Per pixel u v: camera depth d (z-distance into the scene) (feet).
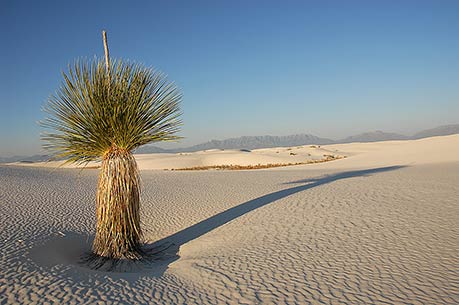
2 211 37.78
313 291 18.25
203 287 19.43
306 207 39.91
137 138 23.73
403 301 16.74
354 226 31.12
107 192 24.82
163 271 23.13
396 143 353.51
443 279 19.16
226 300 17.52
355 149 312.71
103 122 22.27
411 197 43.45
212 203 47.57
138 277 21.48
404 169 87.20
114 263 24.17
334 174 82.79
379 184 56.59
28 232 29.94
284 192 52.95
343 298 17.28
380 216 34.22
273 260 23.49
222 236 31.07
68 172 95.04
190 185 68.39
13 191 52.47
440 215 33.58
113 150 24.59
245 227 33.17
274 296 17.84
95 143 23.30
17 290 17.93
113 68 23.16
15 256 23.06
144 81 23.34
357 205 39.81
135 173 25.43
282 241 27.89
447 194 44.65
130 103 22.82
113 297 17.81
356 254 23.88
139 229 26.35
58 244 28.19
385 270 20.80
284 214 37.06
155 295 18.26
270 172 98.94
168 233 34.63
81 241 30.71
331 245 26.14
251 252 25.61
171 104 23.61
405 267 21.13
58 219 36.73
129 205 25.12
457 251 23.54
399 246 25.12
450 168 82.12
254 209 40.98
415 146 157.69
